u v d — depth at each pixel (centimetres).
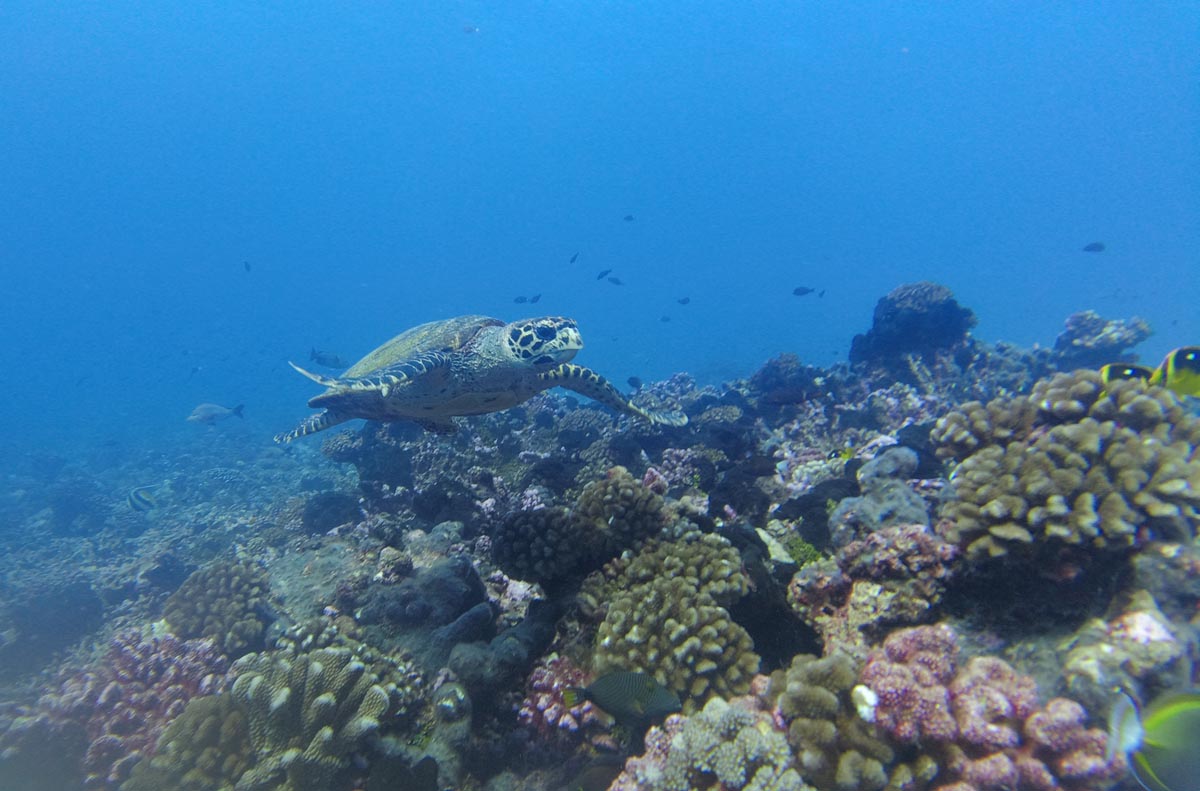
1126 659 64
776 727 69
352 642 102
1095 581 75
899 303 284
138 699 108
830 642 86
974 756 61
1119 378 95
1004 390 240
